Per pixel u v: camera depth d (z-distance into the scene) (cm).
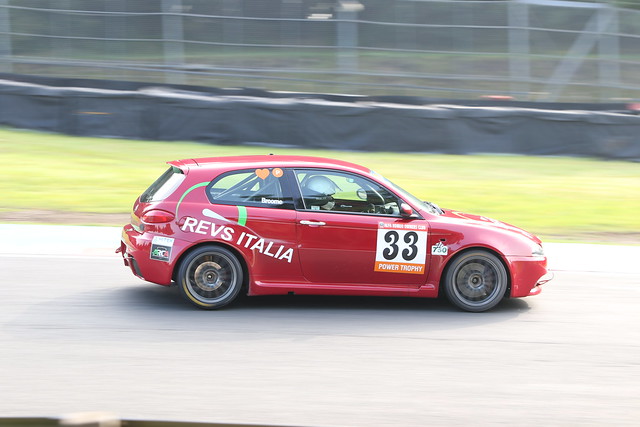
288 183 1745
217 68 4766
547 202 3259
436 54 4791
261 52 4791
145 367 1361
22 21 4638
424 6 4759
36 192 3108
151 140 4100
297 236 1716
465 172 3766
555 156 4272
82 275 2002
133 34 4728
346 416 1180
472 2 4747
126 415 1152
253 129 4097
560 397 1290
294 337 1559
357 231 1731
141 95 4066
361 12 4769
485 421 1180
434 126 4172
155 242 1691
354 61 4788
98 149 3884
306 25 4778
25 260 2138
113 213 2878
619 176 3866
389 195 1773
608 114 4244
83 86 4166
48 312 1669
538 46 4794
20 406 1174
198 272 1708
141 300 1783
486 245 1766
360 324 1667
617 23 4825
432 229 1758
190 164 1777
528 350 1534
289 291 1728
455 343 1562
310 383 1312
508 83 4781
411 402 1244
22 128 4138
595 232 2845
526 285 1798
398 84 4781
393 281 1762
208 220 1692
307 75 4791
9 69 4638
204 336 1541
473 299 1798
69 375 1311
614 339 1625
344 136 4131
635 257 2462
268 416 1168
